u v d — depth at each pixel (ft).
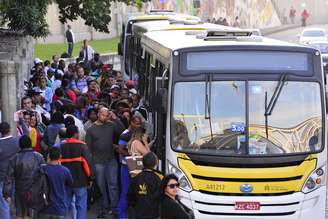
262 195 64.34
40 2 123.54
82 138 75.72
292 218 64.64
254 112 65.16
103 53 203.10
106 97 95.45
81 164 67.46
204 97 65.36
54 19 238.68
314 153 65.10
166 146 65.51
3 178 66.13
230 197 64.13
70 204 65.82
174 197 51.13
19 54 120.06
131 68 126.41
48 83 112.16
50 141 74.13
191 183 64.44
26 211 63.31
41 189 61.57
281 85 65.46
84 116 87.10
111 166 74.02
